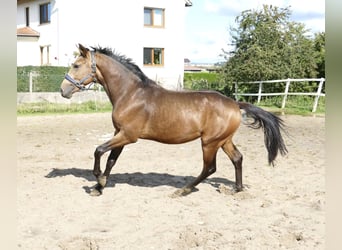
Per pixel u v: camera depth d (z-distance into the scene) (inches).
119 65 236.2
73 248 171.0
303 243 176.4
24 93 789.2
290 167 321.7
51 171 302.8
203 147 236.5
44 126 558.6
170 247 172.1
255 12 869.2
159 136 233.1
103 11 1053.2
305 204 231.1
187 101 230.8
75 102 815.1
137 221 202.8
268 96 850.8
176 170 314.2
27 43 1095.6
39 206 223.9
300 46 846.5
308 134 495.8
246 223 200.7
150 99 231.0
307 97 822.5
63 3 1011.3
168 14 1134.4
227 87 915.4
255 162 341.1
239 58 863.7
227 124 232.4
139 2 1088.8
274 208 224.1
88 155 365.7
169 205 227.8
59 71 930.1
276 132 235.8
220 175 297.6
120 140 234.4
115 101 235.0
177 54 1158.3
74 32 1026.7
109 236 183.2
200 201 236.1
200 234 182.7
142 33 1101.1
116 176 293.7
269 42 848.3
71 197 240.7
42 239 179.3
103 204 229.0
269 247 171.9
